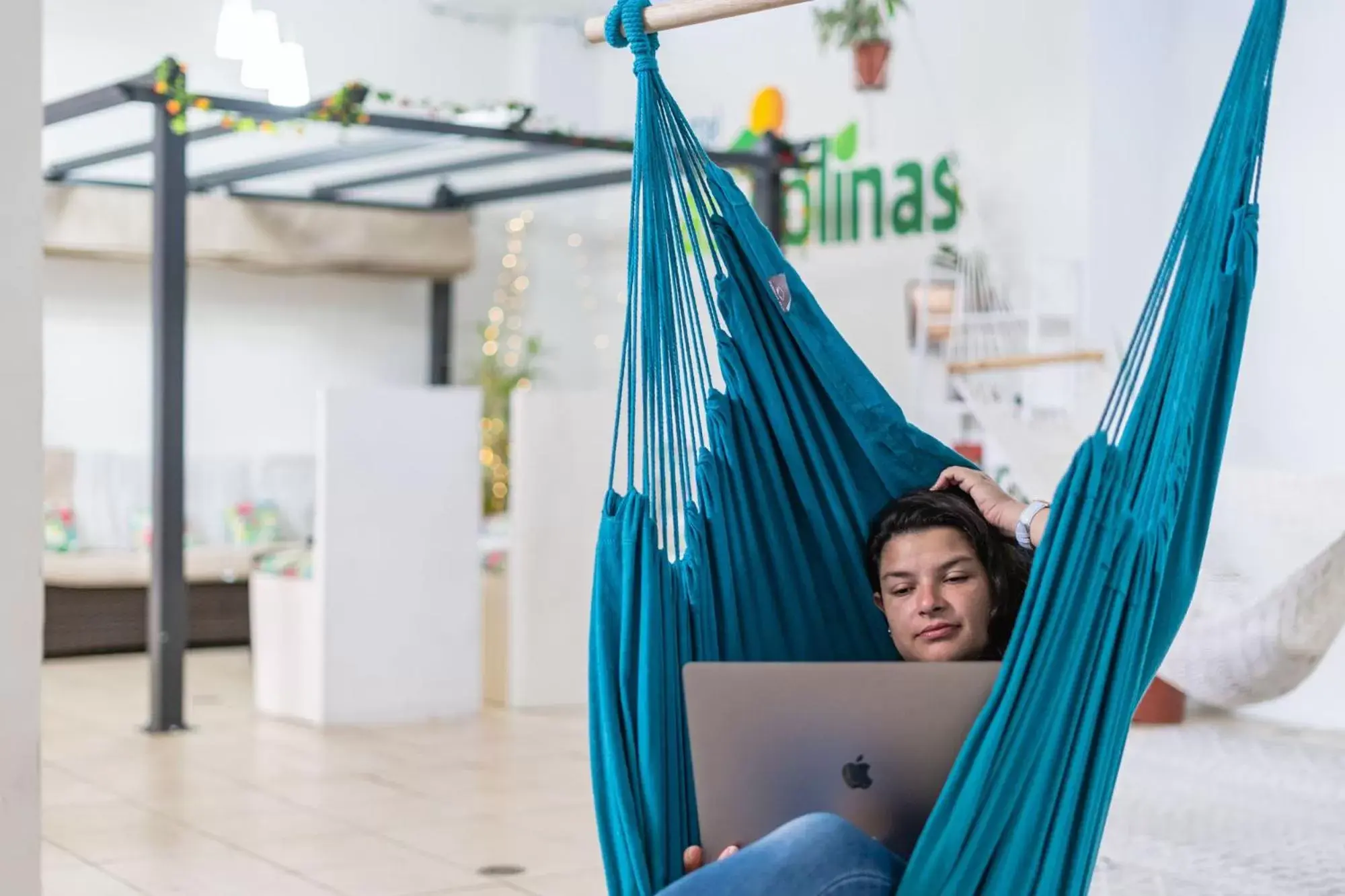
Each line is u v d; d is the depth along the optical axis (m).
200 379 8.38
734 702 1.86
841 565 2.32
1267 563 4.88
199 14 8.03
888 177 7.41
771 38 8.02
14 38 2.62
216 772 4.80
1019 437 5.84
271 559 5.91
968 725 1.81
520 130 6.17
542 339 9.34
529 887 3.57
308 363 8.70
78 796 4.49
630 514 2.12
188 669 6.99
